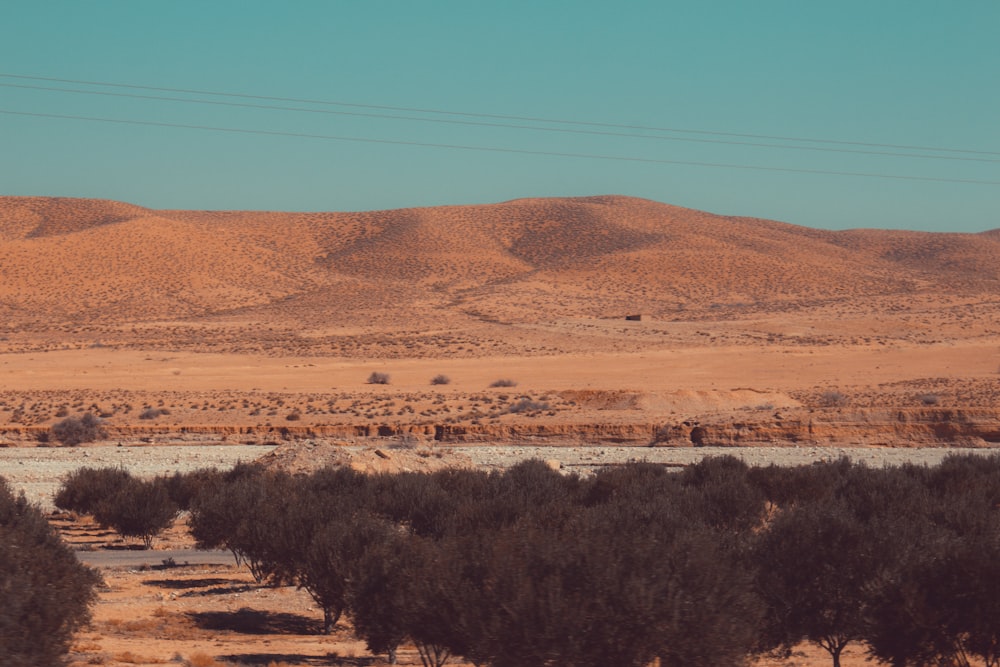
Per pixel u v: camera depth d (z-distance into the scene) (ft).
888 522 94.38
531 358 611.88
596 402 450.71
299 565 130.82
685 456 336.90
